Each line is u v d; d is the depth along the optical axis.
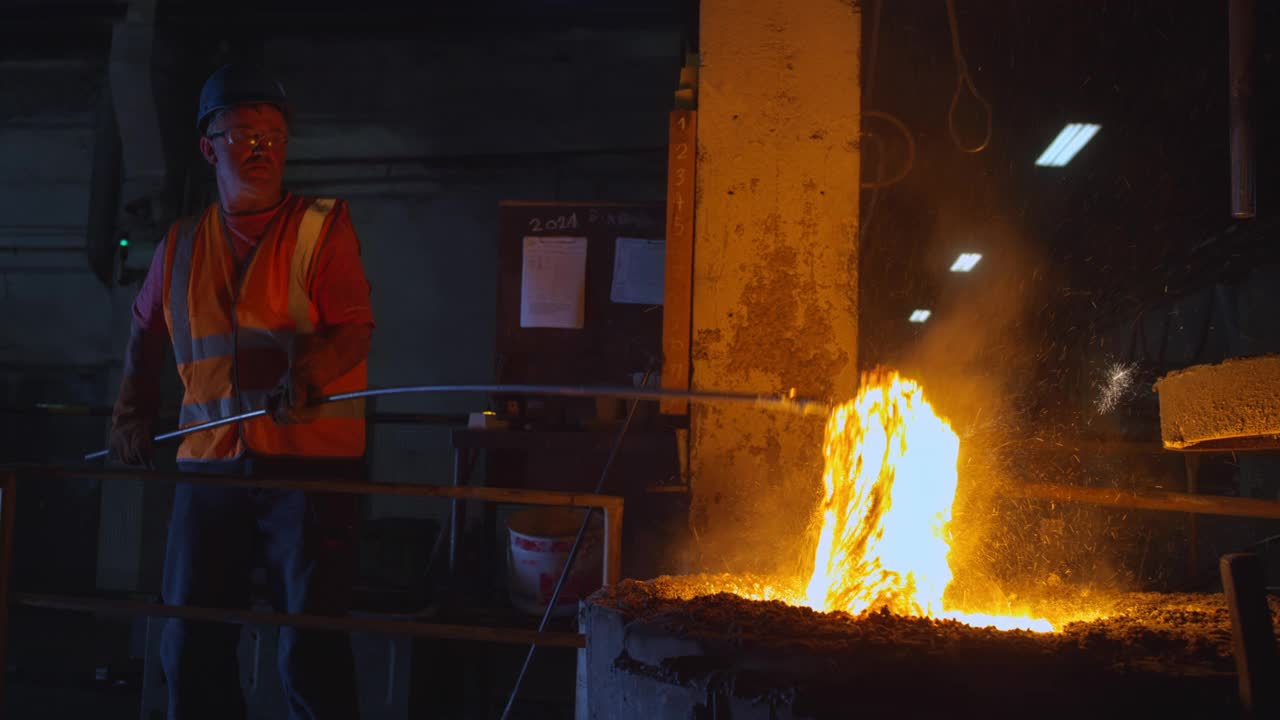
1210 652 1.22
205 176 8.00
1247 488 7.94
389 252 8.61
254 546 2.61
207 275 2.63
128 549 7.86
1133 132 6.84
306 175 8.55
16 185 8.61
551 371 4.94
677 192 2.73
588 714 1.60
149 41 7.63
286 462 2.54
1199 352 10.34
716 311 2.66
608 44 7.90
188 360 2.64
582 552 3.87
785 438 2.59
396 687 3.46
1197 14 5.35
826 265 2.65
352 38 8.00
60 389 8.73
